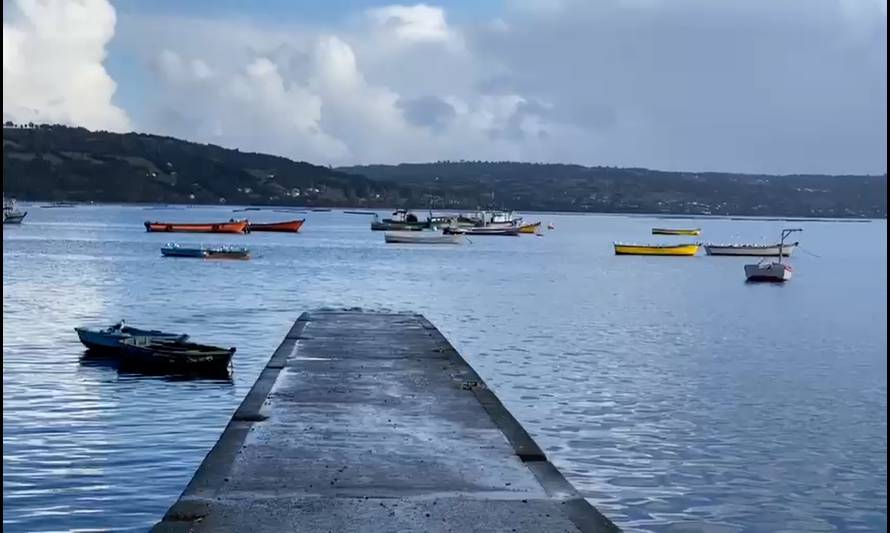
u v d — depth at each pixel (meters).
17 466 18.00
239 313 46.03
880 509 17.25
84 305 48.41
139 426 21.39
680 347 36.44
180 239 127.56
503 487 12.60
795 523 16.53
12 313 43.69
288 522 11.01
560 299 56.34
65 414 22.45
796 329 43.44
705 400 25.83
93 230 152.62
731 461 19.83
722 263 98.56
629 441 21.17
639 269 87.56
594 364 31.61
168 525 10.85
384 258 95.56
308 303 51.50
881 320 47.72
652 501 17.30
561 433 21.72
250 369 29.05
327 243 125.38
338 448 14.52
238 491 12.16
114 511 15.73
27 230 150.12
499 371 29.86
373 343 27.06
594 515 11.48
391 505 11.73
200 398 24.47
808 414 24.28
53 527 14.98
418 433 15.62
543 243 142.62
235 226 146.25
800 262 108.12
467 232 159.12
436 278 71.25
